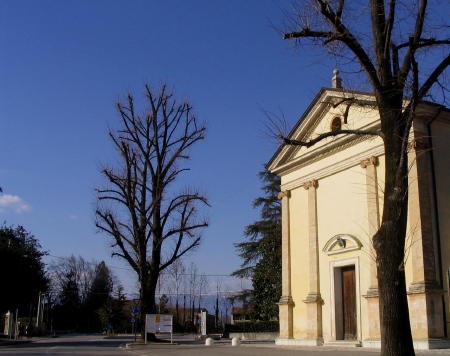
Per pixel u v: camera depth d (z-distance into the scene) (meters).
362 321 26.34
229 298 53.44
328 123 30.44
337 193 29.42
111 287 109.75
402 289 10.74
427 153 24.42
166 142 38.75
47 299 104.19
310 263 30.45
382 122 11.51
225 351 25.47
